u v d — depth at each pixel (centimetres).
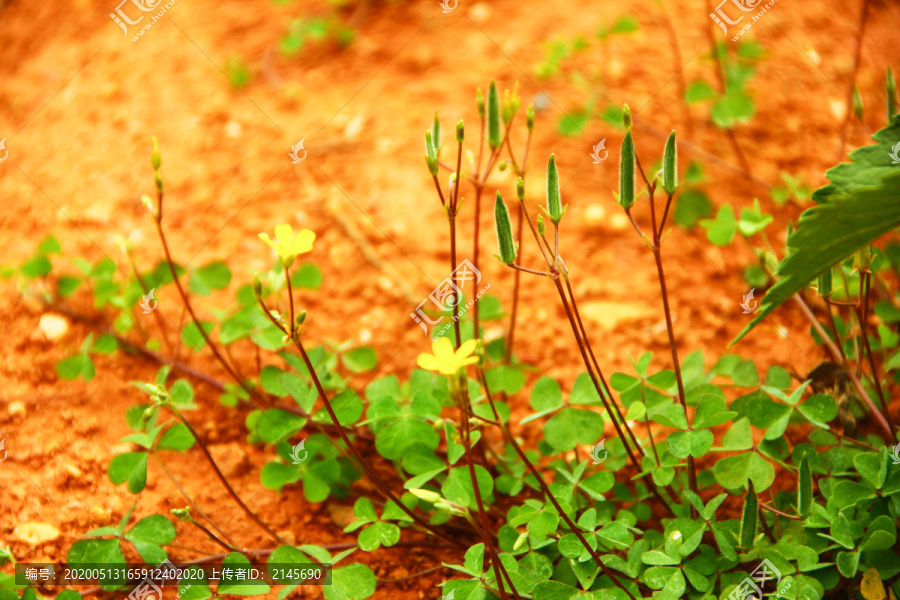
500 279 58
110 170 61
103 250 58
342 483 52
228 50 69
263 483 51
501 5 72
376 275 58
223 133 62
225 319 53
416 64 67
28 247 59
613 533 48
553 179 47
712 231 54
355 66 68
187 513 49
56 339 56
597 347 56
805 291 56
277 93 65
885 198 46
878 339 54
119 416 54
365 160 61
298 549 49
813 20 65
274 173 61
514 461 51
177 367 55
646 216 59
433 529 50
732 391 54
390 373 55
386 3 73
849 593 48
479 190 51
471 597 48
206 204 60
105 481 52
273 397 54
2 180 61
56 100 66
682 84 62
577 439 50
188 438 50
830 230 46
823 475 50
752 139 60
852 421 51
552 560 49
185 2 75
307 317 57
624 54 65
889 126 47
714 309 57
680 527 48
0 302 57
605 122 61
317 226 59
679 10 69
